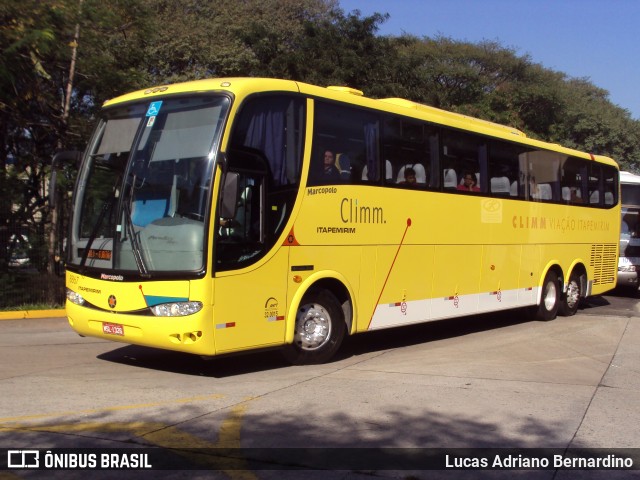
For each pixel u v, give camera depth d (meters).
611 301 19.80
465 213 11.80
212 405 7.09
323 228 9.12
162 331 7.74
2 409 6.82
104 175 8.71
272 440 6.02
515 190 13.25
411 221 10.61
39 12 13.37
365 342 11.66
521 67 41.03
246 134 8.16
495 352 10.80
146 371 8.75
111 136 8.85
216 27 31.28
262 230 8.31
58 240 14.21
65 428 6.22
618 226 17.62
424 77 29.72
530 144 13.80
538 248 14.07
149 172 8.23
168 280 7.73
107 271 8.21
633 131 42.97
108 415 6.66
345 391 7.82
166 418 6.59
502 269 12.89
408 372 9.02
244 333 8.09
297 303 8.77
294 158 8.77
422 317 10.89
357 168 9.68
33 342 10.82
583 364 10.00
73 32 14.04
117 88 15.33
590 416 7.10
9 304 13.73
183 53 29.06
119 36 16.06
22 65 13.55
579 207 15.67
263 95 8.40
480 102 37.69
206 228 7.68
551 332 13.03
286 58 26.08
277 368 9.08
